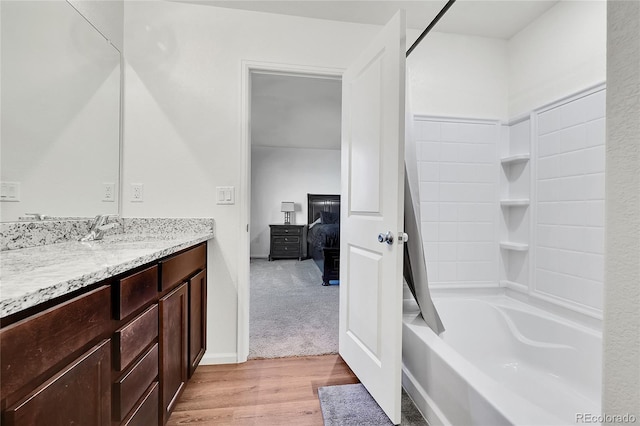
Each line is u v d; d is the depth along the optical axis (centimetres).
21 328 54
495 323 192
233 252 190
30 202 120
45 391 59
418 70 210
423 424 134
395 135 131
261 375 174
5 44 109
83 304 71
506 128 218
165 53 184
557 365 159
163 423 114
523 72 206
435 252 210
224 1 183
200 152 187
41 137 125
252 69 194
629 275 44
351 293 176
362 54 164
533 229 194
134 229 179
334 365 185
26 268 76
